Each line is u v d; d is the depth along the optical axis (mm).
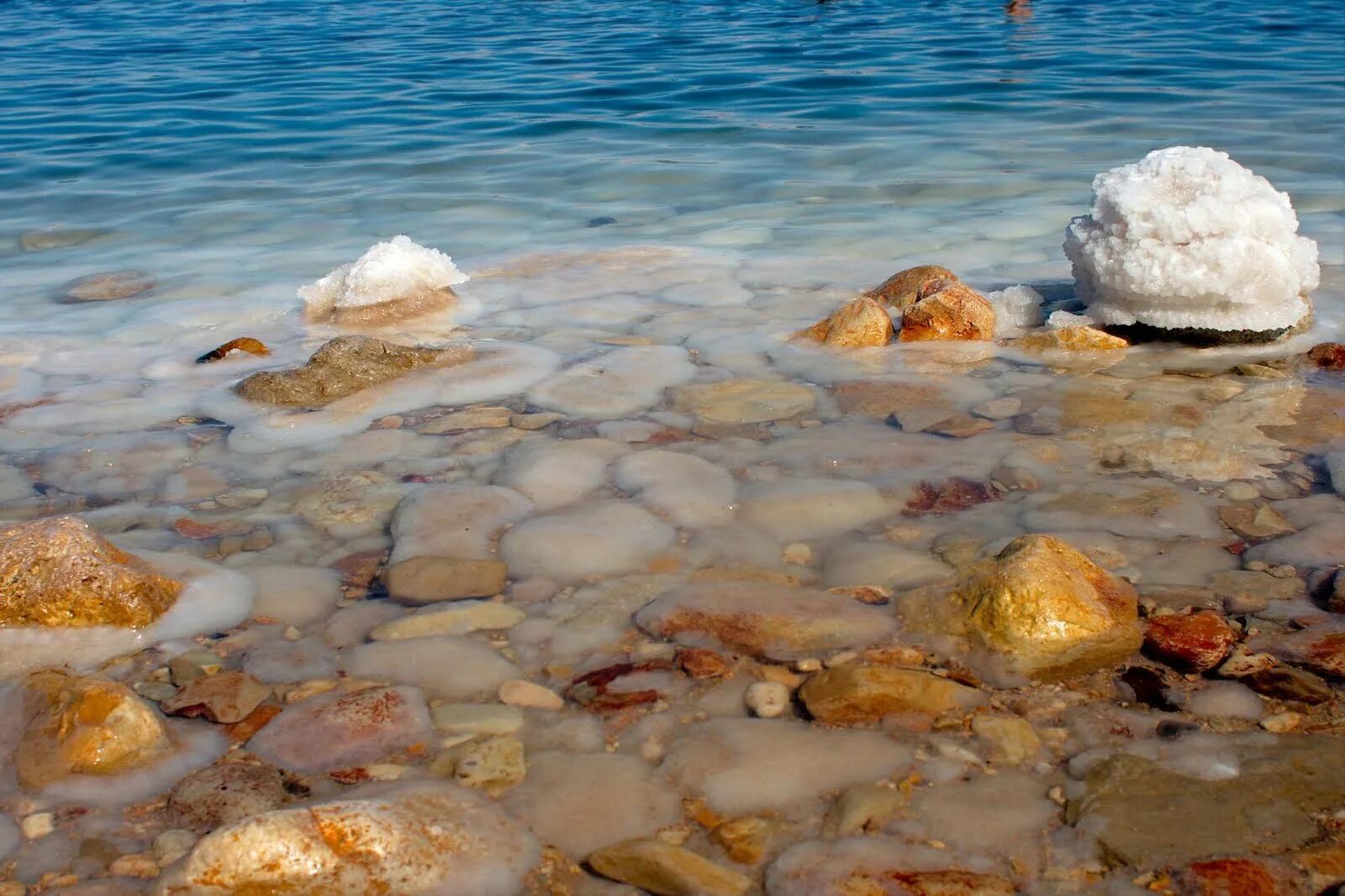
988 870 1979
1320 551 2953
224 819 2145
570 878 1991
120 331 5066
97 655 2676
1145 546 3014
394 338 4836
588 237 6520
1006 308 4855
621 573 2949
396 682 2541
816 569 2961
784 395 4086
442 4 17969
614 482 3447
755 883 1970
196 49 13961
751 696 2453
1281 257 4316
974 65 11742
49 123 9930
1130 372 4207
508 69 12141
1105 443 3619
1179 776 2184
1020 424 3773
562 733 2367
